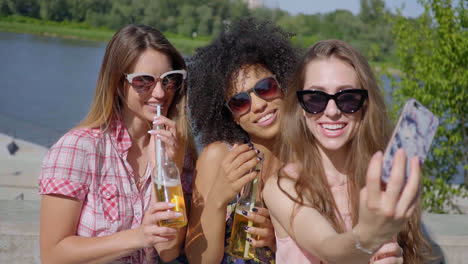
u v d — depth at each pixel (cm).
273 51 215
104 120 211
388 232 109
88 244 189
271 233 195
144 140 224
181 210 182
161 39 211
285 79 213
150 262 217
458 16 475
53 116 1986
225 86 214
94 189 202
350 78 163
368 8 3009
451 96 481
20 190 632
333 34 4053
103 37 6081
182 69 222
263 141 222
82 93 2714
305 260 167
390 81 489
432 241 254
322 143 166
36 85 2839
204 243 203
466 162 499
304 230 153
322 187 170
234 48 216
